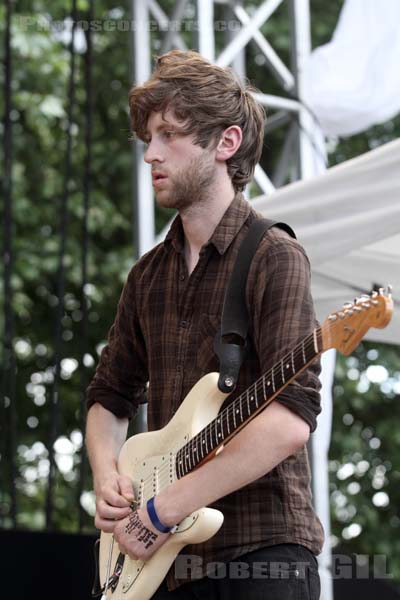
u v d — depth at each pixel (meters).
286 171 7.41
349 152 13.30
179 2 7.49
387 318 2.63
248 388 3.02
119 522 3.23
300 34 7.40
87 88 8.20
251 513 3.13
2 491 12.37
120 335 3.72
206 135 3.32
